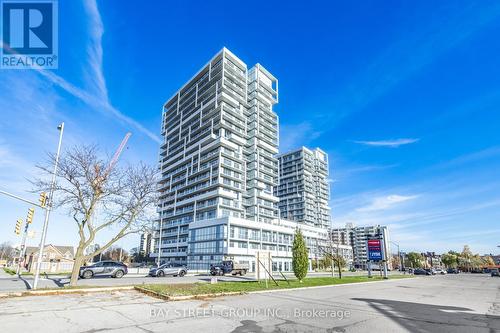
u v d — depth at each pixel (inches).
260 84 4136.3
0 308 408.5
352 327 340.2
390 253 5034.5
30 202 643.5
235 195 3189.0
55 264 1573.6
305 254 1037.2
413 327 342.6
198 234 2999.5
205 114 3735.2
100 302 479.8
